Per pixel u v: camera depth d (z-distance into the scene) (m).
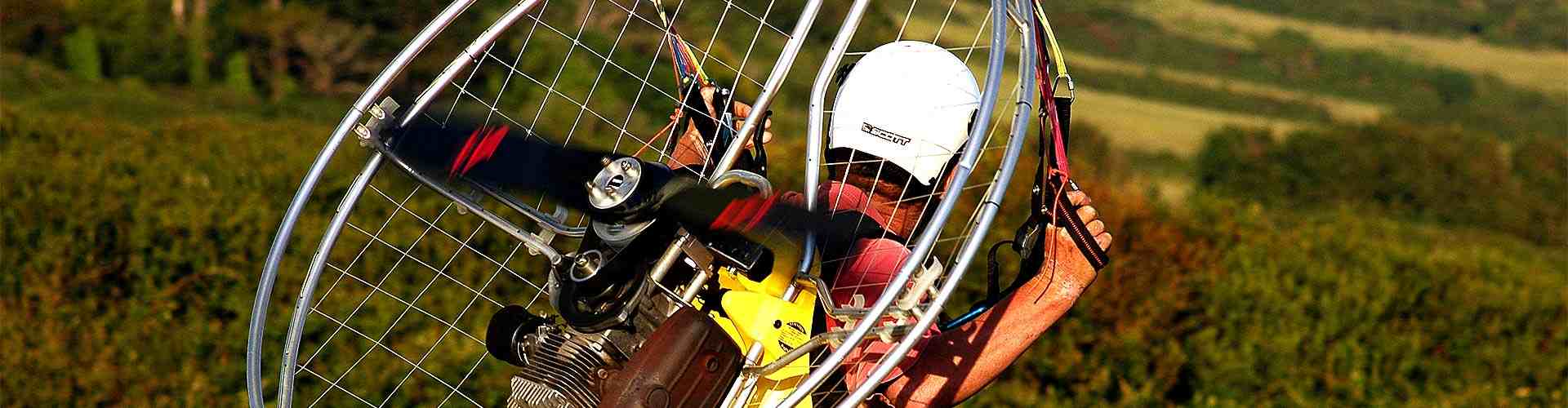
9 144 31.14
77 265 18.97
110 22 133.25
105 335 16.53
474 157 5.17
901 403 5.59
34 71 118.38
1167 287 18.62
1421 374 19.47
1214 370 17.69
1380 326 19.66
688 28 13.37
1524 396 18.56
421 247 18.77
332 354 15.07
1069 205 5.22
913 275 5.22
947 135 5.50
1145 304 18.23
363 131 5.59
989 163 18.78
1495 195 110.25
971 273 18.19
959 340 5.52
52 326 16.69
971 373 5.50
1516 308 20.58
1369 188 110.50
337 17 131.12
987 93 4.61
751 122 5.33
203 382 15.04
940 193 5.73
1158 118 156.25
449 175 5.39
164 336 16.53
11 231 18.88
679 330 4.86
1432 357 19.97
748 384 5.17
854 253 5.35
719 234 4.91
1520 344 19.66
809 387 4.75
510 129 5.10
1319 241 23.38
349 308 15.59
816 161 4.93
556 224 5.77
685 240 4.96
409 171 5.62
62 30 134.00
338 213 5.85
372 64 132.00
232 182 23.19
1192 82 189.00
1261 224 24.11
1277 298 19.17
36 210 19.12
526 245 5.65
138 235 19.20
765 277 5.25
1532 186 113.12
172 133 35.16
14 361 15.35
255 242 19.41
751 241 4.98
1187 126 153.62
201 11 139.38
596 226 4.96
